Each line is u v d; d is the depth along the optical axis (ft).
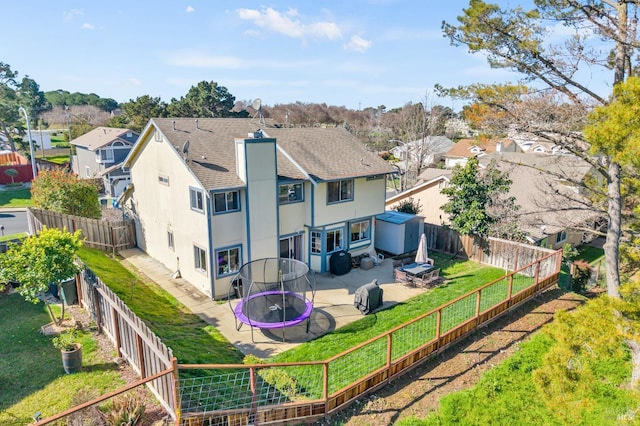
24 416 26.94
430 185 92.79
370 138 215.10
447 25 42.80
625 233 47.55
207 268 55.01
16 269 35.88
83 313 42.63
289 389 33.45
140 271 64.95
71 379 31.12
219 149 61.87
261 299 50.67
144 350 29.96
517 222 69.97
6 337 37.65
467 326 43.55
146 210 71.20
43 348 35.83
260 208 56.65
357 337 44.47
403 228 75.00
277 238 59.31
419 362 38.22
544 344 41.75
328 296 56.75
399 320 48.49
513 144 149.89
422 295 56.80
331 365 38.04
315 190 63.10
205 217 53.62
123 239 75.87
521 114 41.93
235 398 29.84
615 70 39.75
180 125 64.69
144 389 29.76
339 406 31.60
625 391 35.01
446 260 73.05
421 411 32.12
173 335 42.55
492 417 31.14
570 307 52.80
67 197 74.13
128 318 31.40
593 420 31.53
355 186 68.80
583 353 28.68
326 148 72.28
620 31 37.06
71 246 38.04
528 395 34.12
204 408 26.91
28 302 45.55
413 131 155.43
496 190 72.13
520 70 42.39
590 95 40.73
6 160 159.84
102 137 154.92
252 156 54.60
